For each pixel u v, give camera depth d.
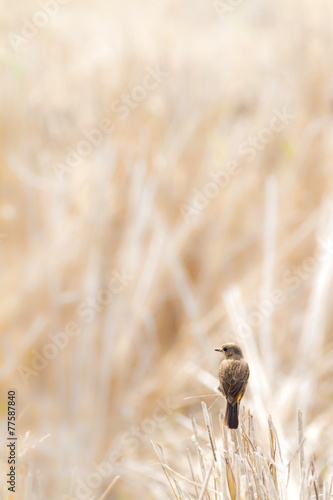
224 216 17.08
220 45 21.38
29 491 14.41
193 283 16.67
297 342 16.22
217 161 17.67
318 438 14.98
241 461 14.16
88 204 16.06
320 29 20.28
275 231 16.94
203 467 14.21
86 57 19.28
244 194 17.47
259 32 22.39
